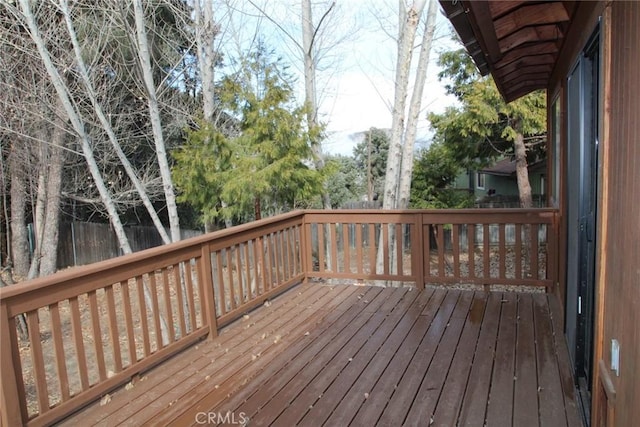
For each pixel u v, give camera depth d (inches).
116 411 103.6
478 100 449.1
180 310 134.3
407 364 120.6
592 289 97.0
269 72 280.5
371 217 196.2
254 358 129.0
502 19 118.6
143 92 294.4
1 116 267.4
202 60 296.2
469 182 678.5
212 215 283.1
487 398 102.2
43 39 252.5
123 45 284.7
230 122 324.2
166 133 365.1
